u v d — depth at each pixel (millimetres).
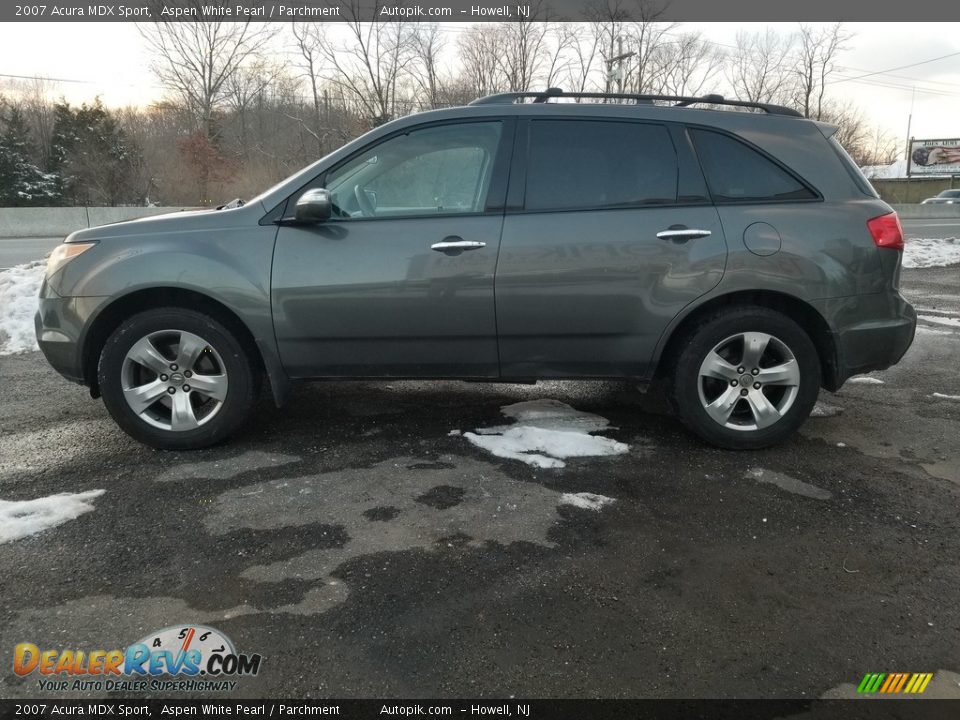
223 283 3318
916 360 5641
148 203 32250
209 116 32438
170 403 3490
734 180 3420
